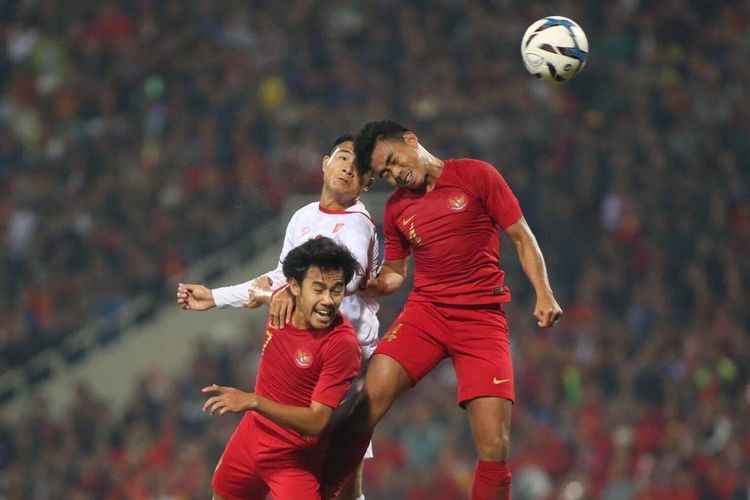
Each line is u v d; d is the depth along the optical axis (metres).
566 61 25.23
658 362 59.09
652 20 76.44
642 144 69.75
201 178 72.69
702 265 64.44
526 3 77.75
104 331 71.25
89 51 79.88
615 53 74.81
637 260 65.19
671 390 57.97
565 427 57.16
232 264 71.06
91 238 72.50
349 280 23.75
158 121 75.50
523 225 24.81
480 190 24.83
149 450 60.66
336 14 78.12
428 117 71.62
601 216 67.19
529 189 68.44
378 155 24.61
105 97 77.62
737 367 59.38
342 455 25.12
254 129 73.25
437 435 56.56
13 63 80.44
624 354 60.22
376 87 74.06
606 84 73.00
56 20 81.69
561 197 67.75
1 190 74.81
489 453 24.50
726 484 53.03
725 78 74.50
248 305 25.70
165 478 57.53
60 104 77.88
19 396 70.00
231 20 80.12
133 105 77.38
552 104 71.94
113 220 72.75
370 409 24.81
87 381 70.38
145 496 57.72
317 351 23.92
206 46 78.62
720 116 72.06
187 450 58.62
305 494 24.58
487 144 70.25
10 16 82.06
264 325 68.12
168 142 74.69
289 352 24.14
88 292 71.94
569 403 58.69
